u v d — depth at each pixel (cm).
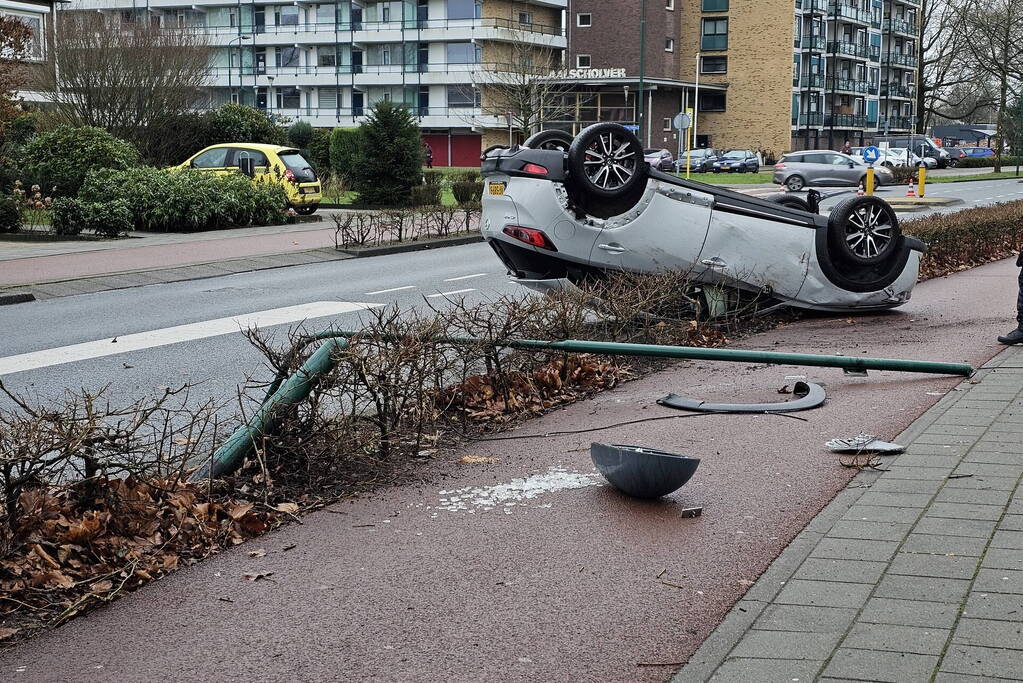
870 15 9238
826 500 522
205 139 3581
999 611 374
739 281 1056
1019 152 6512
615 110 7619
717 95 7994
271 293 1471
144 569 442
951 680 326
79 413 744
